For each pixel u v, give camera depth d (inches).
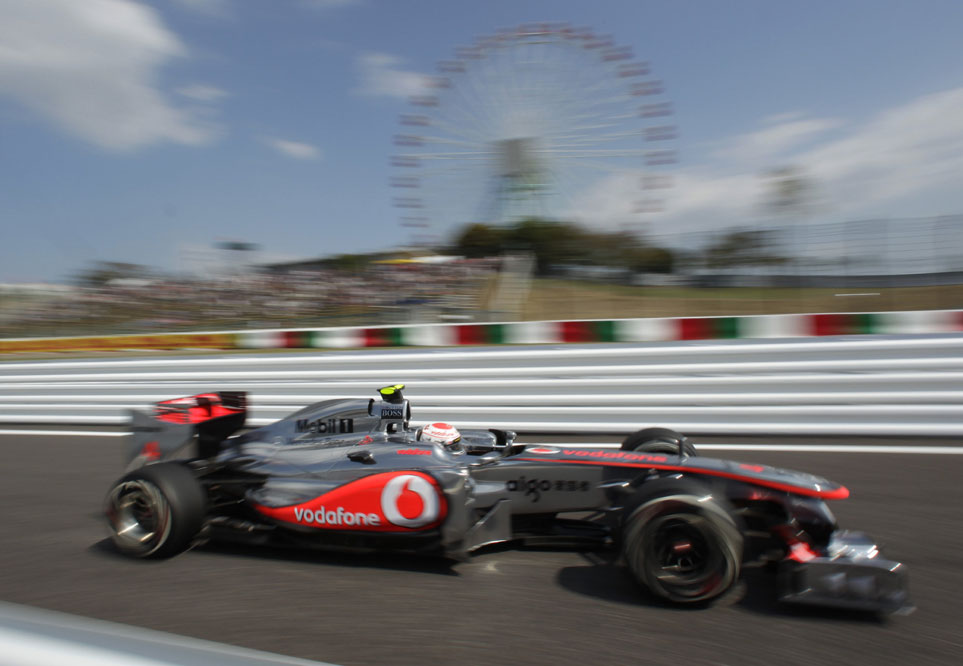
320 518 141.9
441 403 287.6
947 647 103.8
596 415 273.6
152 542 140.3
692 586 115.6
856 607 110.9
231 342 324.8
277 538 146.2
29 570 136.9
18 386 339.6
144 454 164.1
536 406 278.2
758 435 260.7
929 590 124.0
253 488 151.3
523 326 285.6
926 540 149.1
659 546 117.3
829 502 176.6
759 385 260.2
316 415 163.0
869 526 158.4
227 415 165.9
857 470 208.4
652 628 110.0
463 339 292.0
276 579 131.5
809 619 113.1
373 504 139.1
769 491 132.6
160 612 116.9
